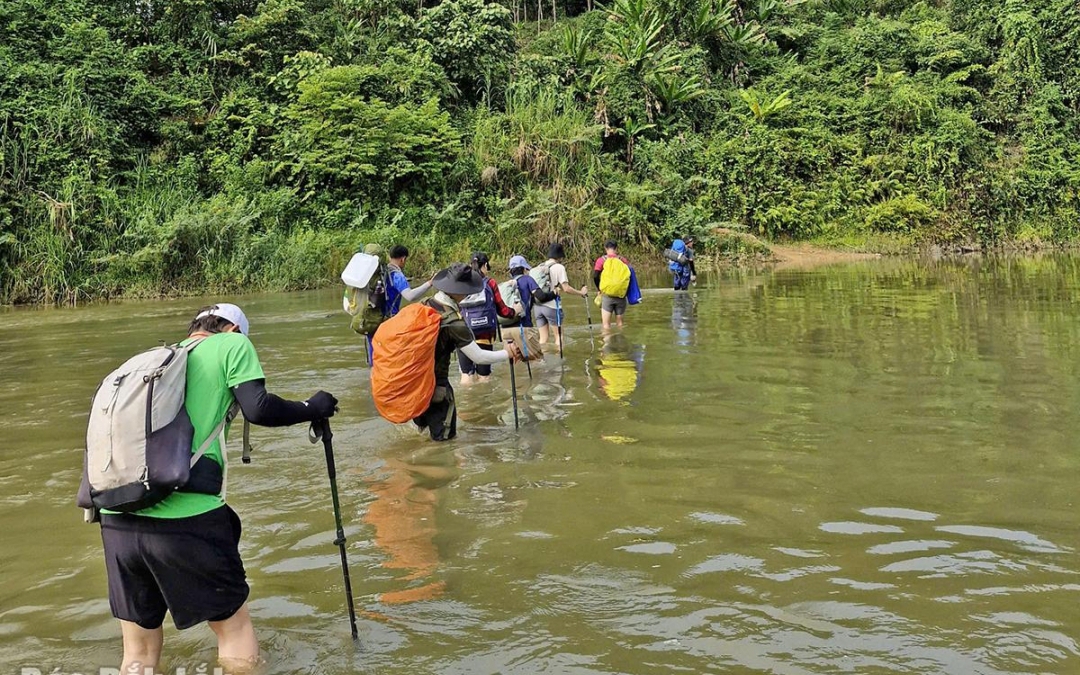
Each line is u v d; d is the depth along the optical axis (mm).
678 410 6621
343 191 24062
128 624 2896
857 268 22625
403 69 26391
